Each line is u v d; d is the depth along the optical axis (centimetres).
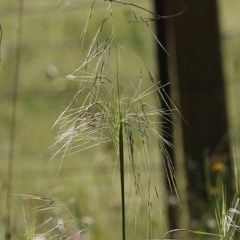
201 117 916
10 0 2052
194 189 876
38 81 1661
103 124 429
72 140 445
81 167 1093
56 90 1512
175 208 845
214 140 914
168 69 927
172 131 885
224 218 460
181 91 919
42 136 1363
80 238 475
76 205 778
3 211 795
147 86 1078
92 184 1013
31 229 475
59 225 472
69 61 1741
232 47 1541
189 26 926
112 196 912
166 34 929
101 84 438
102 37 1761
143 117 432
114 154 1049
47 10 1880
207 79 920
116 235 805
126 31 1739
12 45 1800
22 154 1255
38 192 966
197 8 925
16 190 994
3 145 1329
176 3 927
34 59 1762
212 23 924
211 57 922
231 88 1316
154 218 808
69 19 1945
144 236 744
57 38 1883
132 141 429
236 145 936
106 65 436
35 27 1917
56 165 1130
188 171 893
